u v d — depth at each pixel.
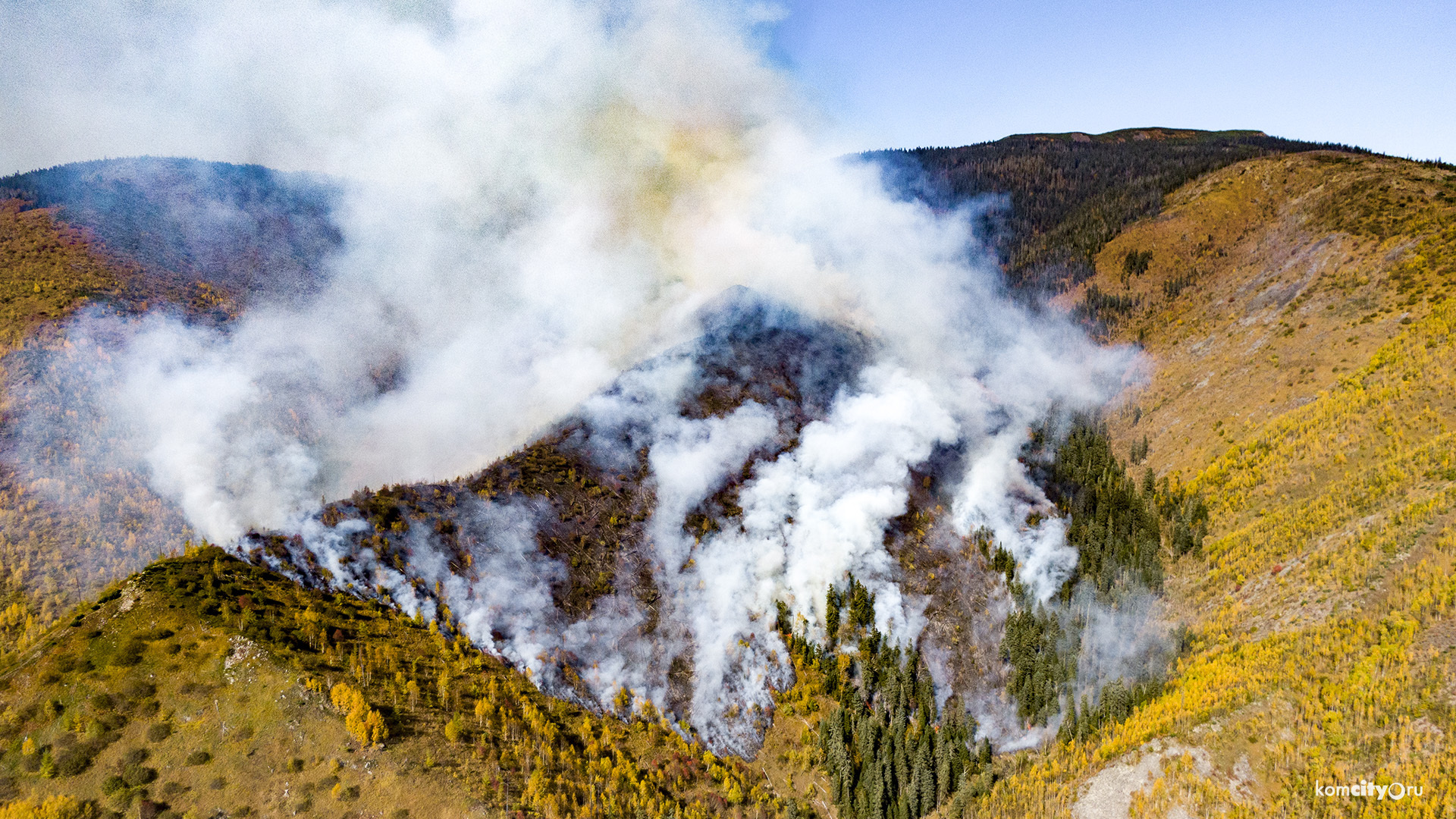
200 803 96.50
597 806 108.25
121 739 101.44
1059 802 109.50
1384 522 122.56
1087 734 122.69
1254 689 107.88
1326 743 96.38
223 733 103.25
